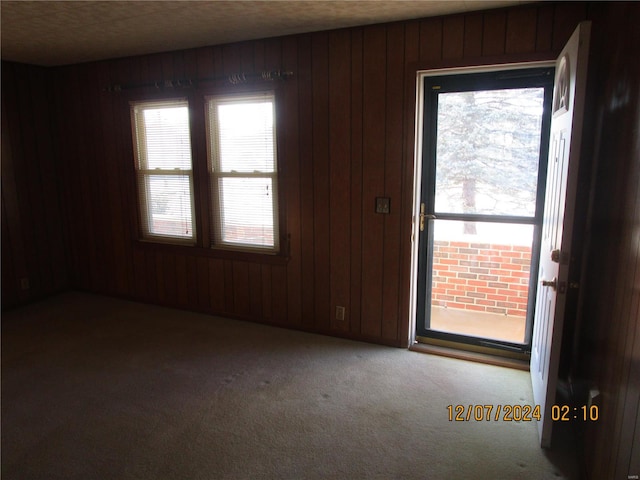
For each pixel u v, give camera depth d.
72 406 2.50
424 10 2.63
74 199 4.43
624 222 1.64
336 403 2.51
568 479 1.92
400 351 3.17
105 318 3.87
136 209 4.09
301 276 3.46
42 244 4.38
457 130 2.96
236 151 3.53
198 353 3.16
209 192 3.68
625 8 1.82
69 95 4.19
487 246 3.04
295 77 3.19
